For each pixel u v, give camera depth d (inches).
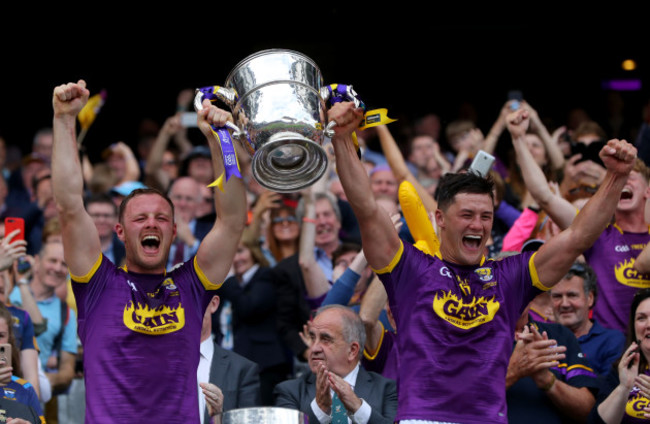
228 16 676.1
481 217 257.1
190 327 259.3
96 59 679.7
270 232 422.3
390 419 294.4
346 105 241.3
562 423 299.4
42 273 385.4
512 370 291.6
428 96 672.4
